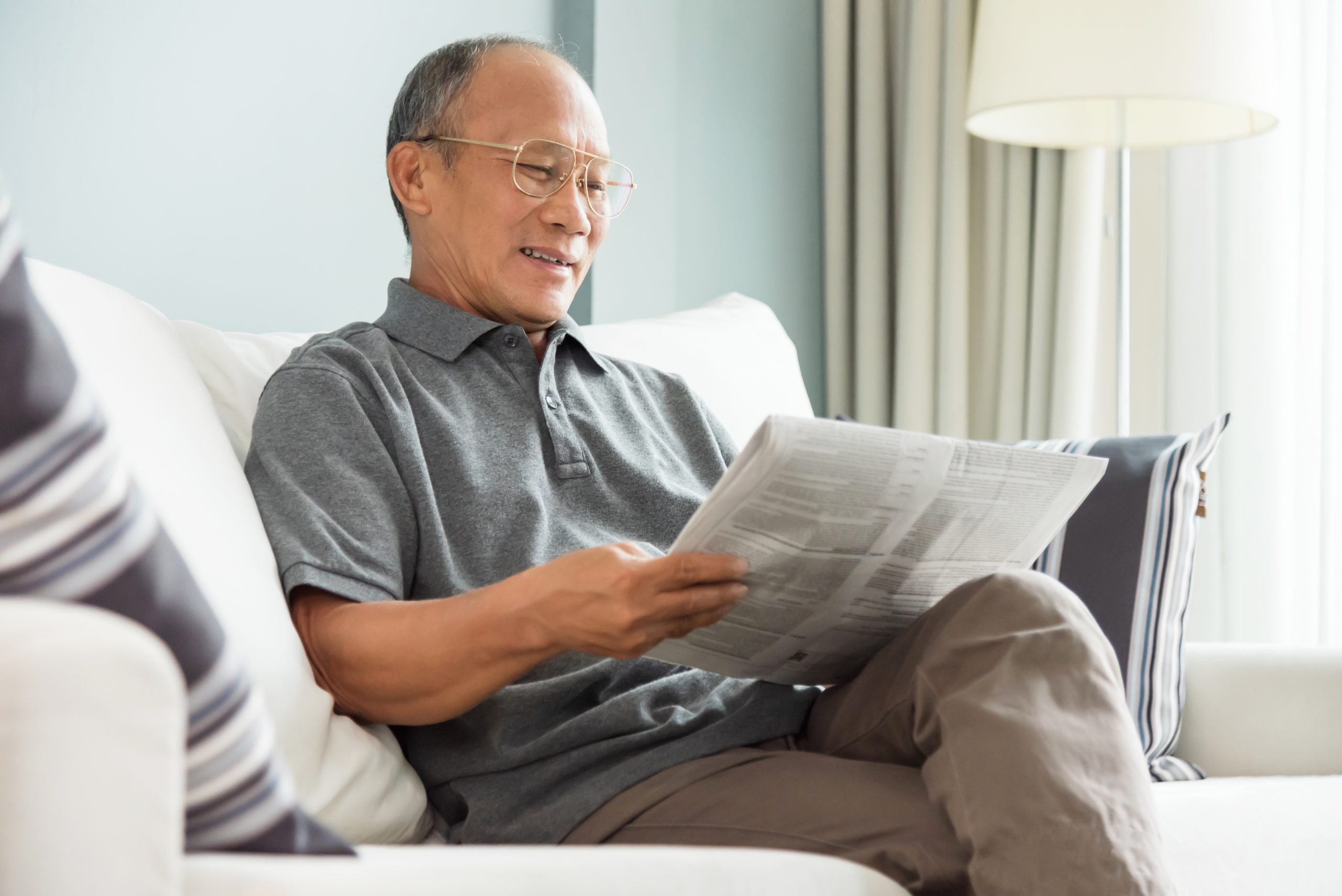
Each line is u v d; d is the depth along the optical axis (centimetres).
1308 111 205
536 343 133
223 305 160
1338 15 201
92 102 147
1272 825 98
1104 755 76
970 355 243
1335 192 202
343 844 55
